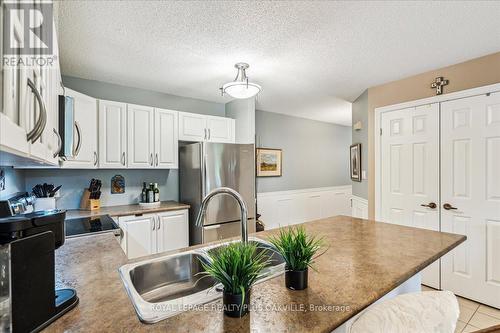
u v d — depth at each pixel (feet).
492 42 6.68
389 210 9.84
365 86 10.32
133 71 8.52
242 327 2.23
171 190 11.10
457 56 7.52
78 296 2.78
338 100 12.47
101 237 5.38
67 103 3.65
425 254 4.12
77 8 5.07
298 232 3.22
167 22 5.62
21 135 1.86
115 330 2.19
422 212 8.89
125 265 3.68
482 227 7.62
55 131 3.23
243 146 10.52
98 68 8.26
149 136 9.66
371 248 4.42
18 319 2.04
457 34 6.25
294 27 5.85
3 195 5.57
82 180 9.18
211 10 5.19
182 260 4.12
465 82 7.90
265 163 14.75
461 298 7.97
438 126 8.49
